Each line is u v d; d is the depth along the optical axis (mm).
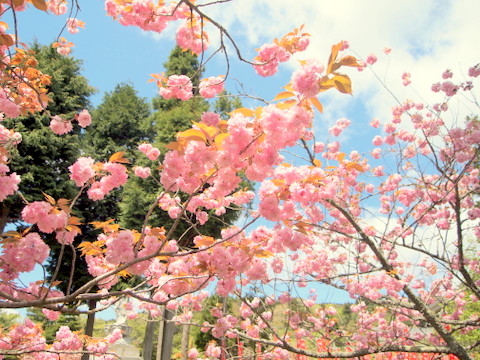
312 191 2484
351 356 5297
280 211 2547
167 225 11477
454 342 5277
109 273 2547
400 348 5414
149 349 11672
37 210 2715
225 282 3211
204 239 2912
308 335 7105
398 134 6680
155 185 13086
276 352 6539
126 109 16797
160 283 3330
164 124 13883
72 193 12109
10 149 3432
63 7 4316
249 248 2865
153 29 3408
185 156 2172
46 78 3906
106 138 16312
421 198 6027
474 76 5809
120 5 3445
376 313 6766
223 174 2262
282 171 2506
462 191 6387
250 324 6945
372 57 6098
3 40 2348
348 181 6027
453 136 5590
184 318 6230
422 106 6871
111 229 2986
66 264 11695
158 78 3914
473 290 5445
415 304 5531
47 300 2439
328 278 5941
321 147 6520
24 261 2668
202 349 13289
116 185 2955
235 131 2000
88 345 5438
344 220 6590
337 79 1793
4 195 2707
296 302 6973
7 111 3662
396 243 5738
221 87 3814
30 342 4719
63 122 4113
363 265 6426
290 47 3291
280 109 1982
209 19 2381
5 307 2355
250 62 2539
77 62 13898
